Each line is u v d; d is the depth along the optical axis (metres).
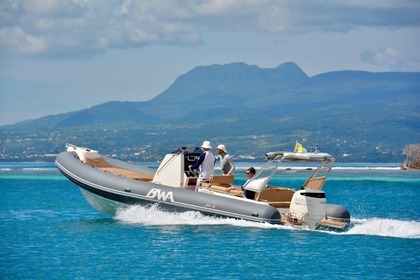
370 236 32.56
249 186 34.06
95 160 41.88
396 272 25.72
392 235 32.94
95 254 28.89
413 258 27.95
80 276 25.03
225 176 36.25
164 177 36.88
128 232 33.91
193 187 36.88
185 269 26.08
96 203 38.22
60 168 39.47
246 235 32.31
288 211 34.84
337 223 33.03
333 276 25.11
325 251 29.20
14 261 27.67
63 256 28.59
